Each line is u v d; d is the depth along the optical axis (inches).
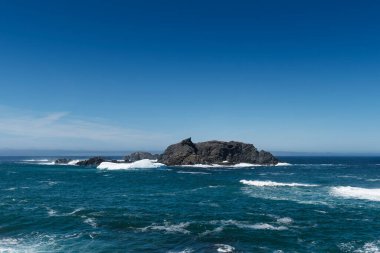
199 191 2170.3
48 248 953.5
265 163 5994.1
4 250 935.7
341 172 4097.0
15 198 1829.5
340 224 1219.9
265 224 1223.5
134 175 3619.6
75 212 1433.3
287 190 2143.2
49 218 1312.7
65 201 1740.9
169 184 2630.4
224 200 1769.2
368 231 1131.9
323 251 939.3
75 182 2819.9
